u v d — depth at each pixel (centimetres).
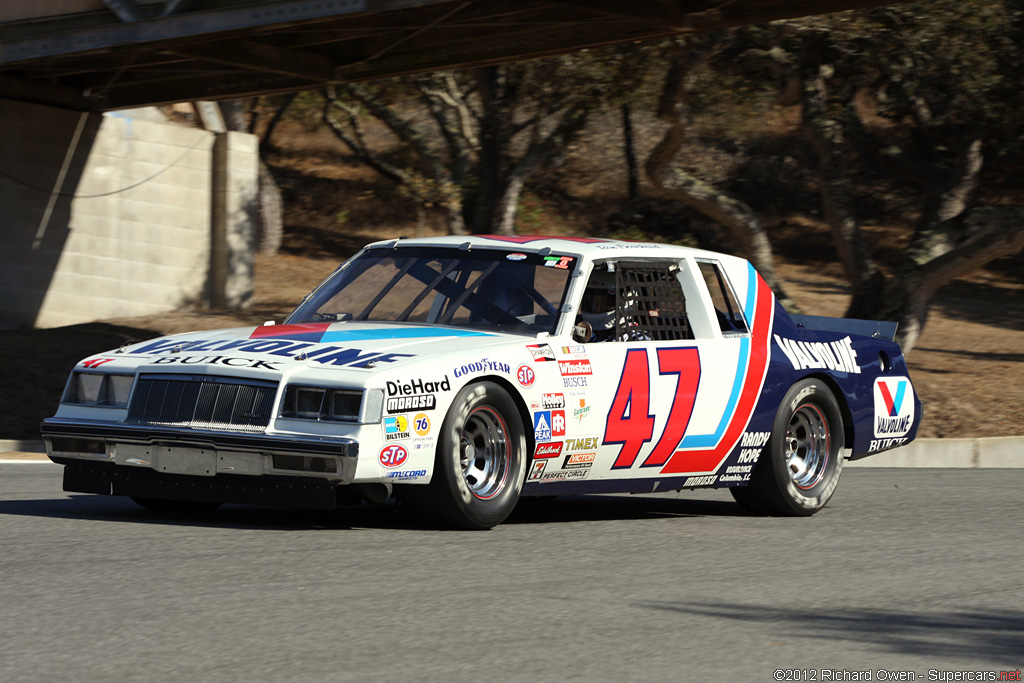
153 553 1500
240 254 6594
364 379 1608
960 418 4497
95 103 5859
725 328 2134
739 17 4134
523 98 6756
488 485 1759
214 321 5991
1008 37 5272
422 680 984
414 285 2008
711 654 1105
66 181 5828
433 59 4853
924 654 1135
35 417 3994
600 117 10675
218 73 5266
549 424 1809
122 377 1742
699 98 6094
